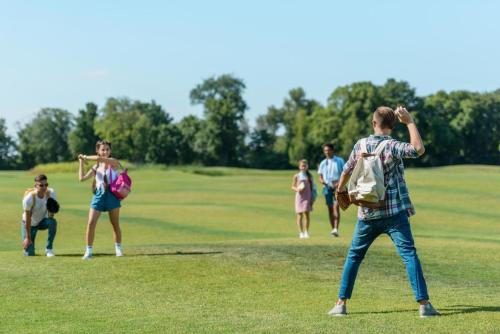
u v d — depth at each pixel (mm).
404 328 6270
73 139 144000
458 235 18984
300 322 6652
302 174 17172
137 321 6871
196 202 31297
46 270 10094
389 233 7020
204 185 41750
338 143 118750
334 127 120438
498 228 23719
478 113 128625
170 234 20312
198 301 7953
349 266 7082
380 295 8336
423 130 121812
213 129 126562
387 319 6699
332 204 17031
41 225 12344
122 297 8234
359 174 6941
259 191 37125
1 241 18250
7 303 7930
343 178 7219
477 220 25812
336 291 8617
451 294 8453
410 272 6855
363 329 6266
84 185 43750
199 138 127438
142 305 7738
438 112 130375
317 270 10188
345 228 23047
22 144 147125
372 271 10266
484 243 14211
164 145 127875
